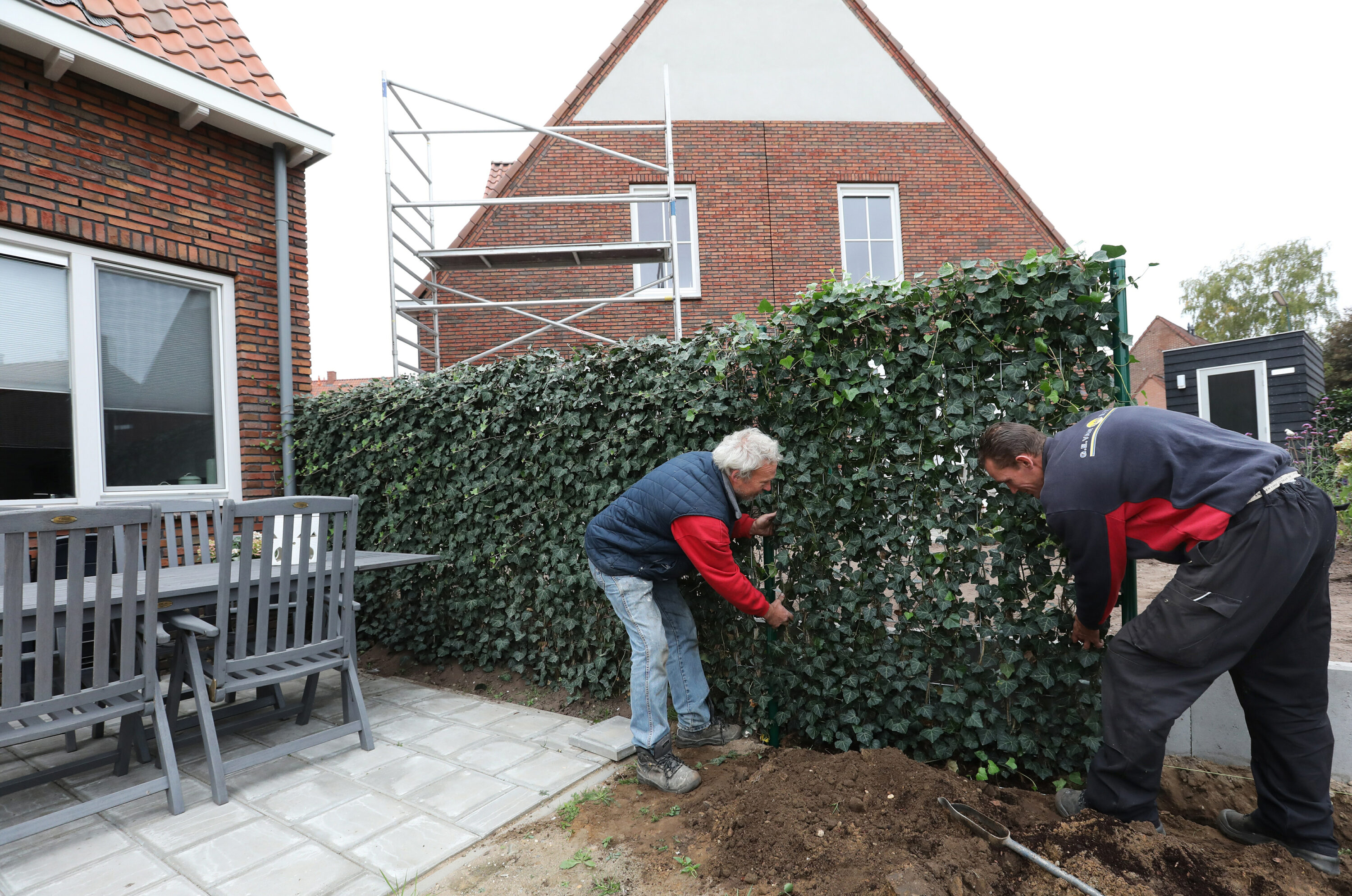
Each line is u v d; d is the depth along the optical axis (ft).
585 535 11.55
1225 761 8.38
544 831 7.74
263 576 9.08
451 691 13.03
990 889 5.88
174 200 15.88
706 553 8.34
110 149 14.78
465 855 7.35
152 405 15.87
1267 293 118.11
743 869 6.63
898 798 7.37
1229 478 6.14
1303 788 6.58
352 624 10.29
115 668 11.76
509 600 13.05
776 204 36.35
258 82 17.76
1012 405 8.28
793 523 9.55
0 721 6.83
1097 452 6.63
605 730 10.37
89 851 7.40
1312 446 23.32
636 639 8.79
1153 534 6.56
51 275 14.25
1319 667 6.55
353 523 10.18
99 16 14.65
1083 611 7.29
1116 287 7.93
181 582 9.28
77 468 14.47
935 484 8.71
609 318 34.63
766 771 8.50
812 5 37.22
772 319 9.57
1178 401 39.40
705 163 36.11
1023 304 8.26
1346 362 61.26
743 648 10.22
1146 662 6.63
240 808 8.36
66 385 14.43
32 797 8.77
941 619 8.69
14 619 6.94
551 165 35.24
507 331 34.12
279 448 17.72
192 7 17.81
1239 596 6.06
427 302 33.83
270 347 17.83
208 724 8.54
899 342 8.86
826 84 37.19
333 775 9.23
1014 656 8.35
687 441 10.48
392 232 26.58
